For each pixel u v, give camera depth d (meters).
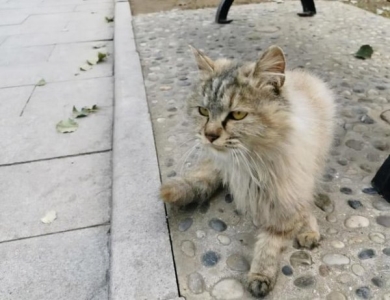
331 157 0.73
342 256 0.52
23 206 0.69
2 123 0.95
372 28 1.39
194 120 0.55
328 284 0.49
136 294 0.48
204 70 0.56
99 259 0.58
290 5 1.71
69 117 0.97
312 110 0.58
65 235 0.62
